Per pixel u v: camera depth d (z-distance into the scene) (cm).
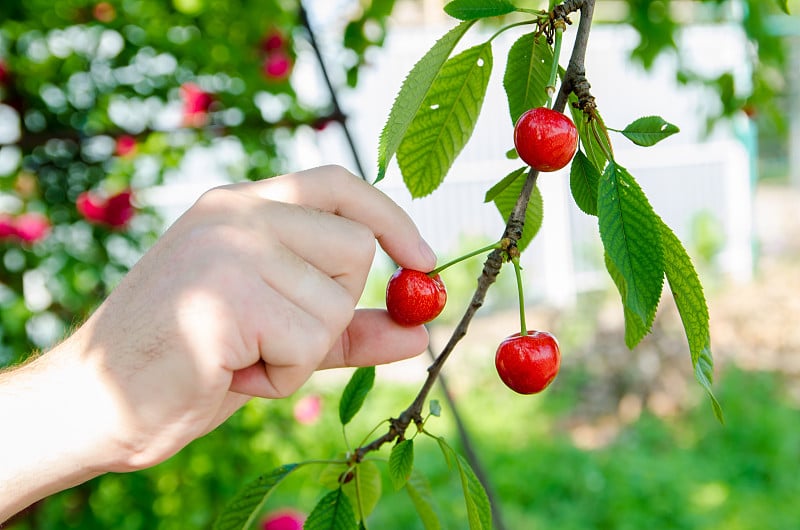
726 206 1150
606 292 965
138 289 103
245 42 421
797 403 697
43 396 103
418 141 145
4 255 375
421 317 127
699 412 692
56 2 404
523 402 764
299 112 420
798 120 1161
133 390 100
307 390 449
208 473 386
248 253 101
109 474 374
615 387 755
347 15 377
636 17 361
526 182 115
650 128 113
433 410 124
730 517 520
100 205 380
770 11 378
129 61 421
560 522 535
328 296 105
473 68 136
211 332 98
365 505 145
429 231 1098
